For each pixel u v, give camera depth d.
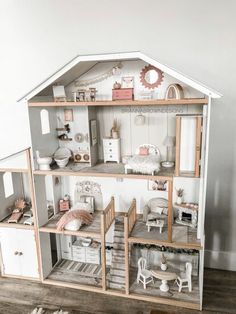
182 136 1.90
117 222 2.46
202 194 1.97
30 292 2.30
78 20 2.29
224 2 2.03
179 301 2.11
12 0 2.36
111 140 2.34
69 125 2.41
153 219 2.26
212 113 2.22
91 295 2.25
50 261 2.49
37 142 2.20
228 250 2.48
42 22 2.36
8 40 2.45
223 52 2.11
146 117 2.33
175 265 2.36
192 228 2.25
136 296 2.18
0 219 2.42
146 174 2.04
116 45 2.28
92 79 2.37
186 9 2.10
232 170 2.31
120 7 2.20
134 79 2.29
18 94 2.55
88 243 2.60
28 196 2.75
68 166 2.30
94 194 2.62
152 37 2.20
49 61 2.42
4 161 2.45
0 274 2.54
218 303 2.12
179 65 2.20
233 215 2.40
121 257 2.38
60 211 2.62
